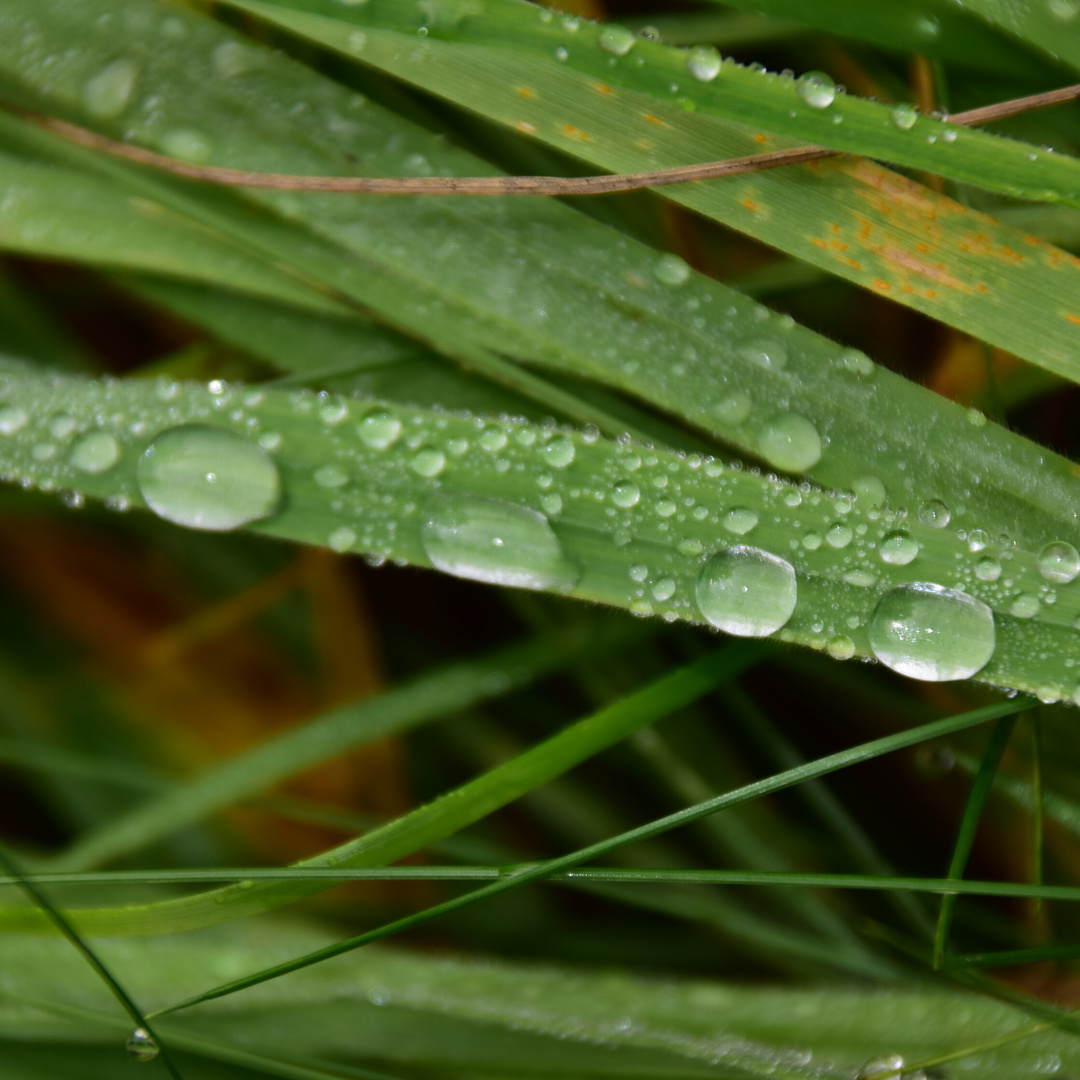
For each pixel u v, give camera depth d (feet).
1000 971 1.05
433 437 1.02
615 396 1.04
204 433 1.01
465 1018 1.04
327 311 1.05
